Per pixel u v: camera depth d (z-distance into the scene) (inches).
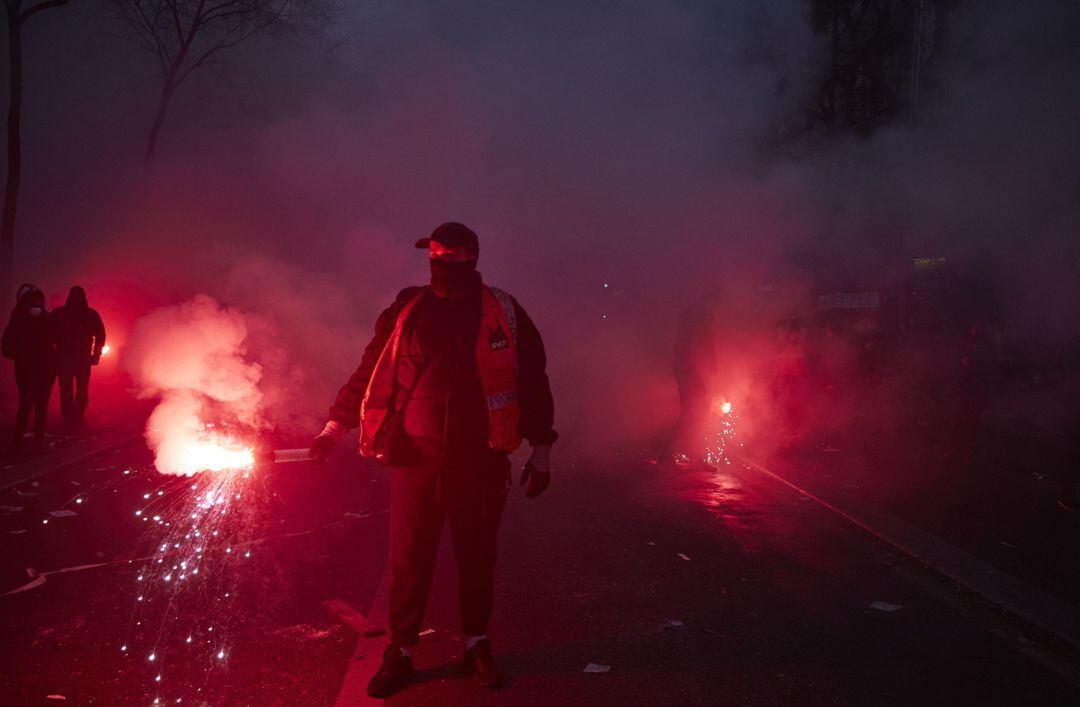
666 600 193.2
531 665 158.2
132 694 143.3
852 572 215.6
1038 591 197.8
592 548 232.4
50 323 338.6
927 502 290.2
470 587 149.9
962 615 187.5
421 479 145.0
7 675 148.9
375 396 144.7
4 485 284.4
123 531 240.2
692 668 157.9
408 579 146.6
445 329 143.7
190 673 151.6
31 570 201.8
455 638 169.6
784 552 231.5
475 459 145.0
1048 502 293.3
